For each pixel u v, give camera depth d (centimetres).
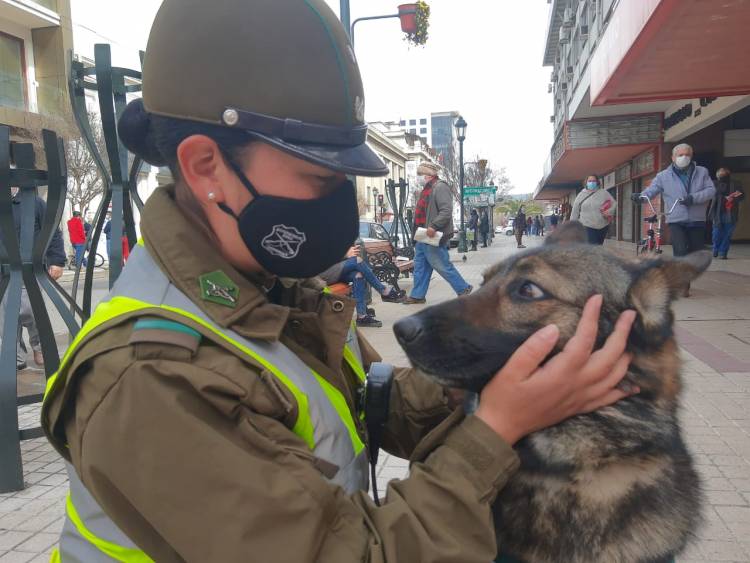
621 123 2258
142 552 107
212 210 123
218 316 112
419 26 1162
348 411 137
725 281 1062
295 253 128
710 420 411
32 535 305
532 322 156
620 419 142
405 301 1040
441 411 166
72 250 2864
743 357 557
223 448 98
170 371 99
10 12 2505
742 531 278
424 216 1014
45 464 404
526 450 143
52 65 2734
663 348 153
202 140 115
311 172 121
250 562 94
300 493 99
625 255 164
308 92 113
